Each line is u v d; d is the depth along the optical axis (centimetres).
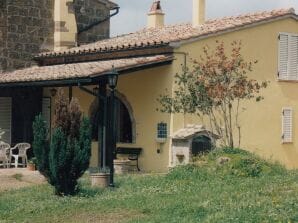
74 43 2652
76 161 1535
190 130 2000
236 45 2191
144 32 2522
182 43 2072
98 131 2194
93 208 1384
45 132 1567
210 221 1162
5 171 2092
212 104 1973
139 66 2017
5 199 1538
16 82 2241
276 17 2284
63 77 2034
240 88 1967
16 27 2552
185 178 1711
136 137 2170
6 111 2477
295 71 2367
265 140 2280
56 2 2638
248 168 1736
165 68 2080
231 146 1950
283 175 1739
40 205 1431
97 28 2800
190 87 1983
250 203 1294
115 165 1998
